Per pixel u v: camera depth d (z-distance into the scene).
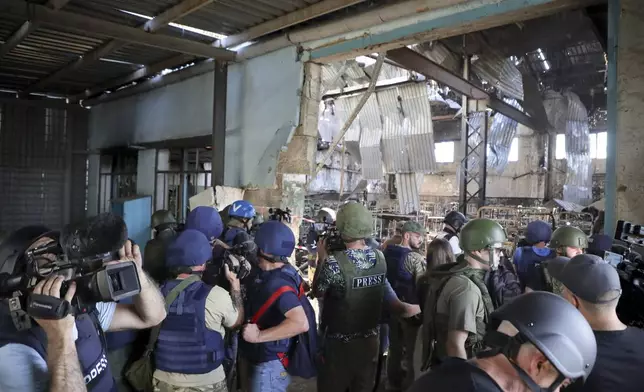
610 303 1.75
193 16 6.11
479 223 2.42
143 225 8.89
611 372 1.69
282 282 2.46
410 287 3.65
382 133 13.58
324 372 2.80
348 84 13.37
